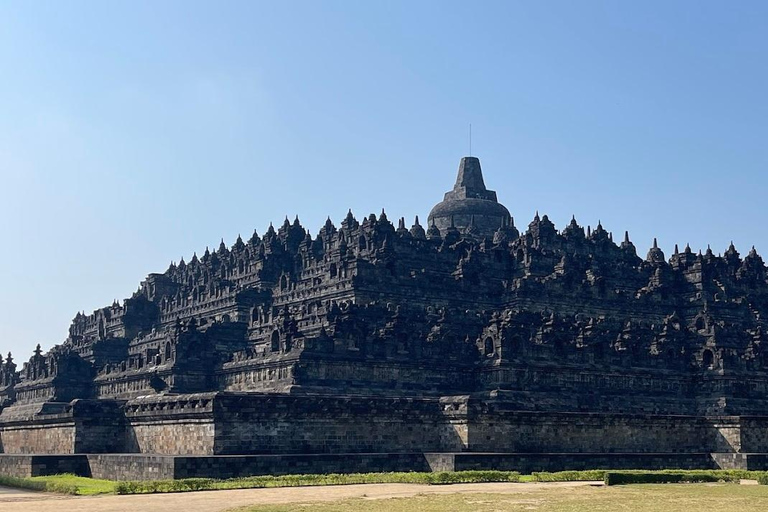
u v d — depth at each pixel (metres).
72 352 171.38
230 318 167.50
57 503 67.06
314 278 159.88
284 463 89.06
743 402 141.38
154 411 101.56
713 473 92.00
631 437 112.75
